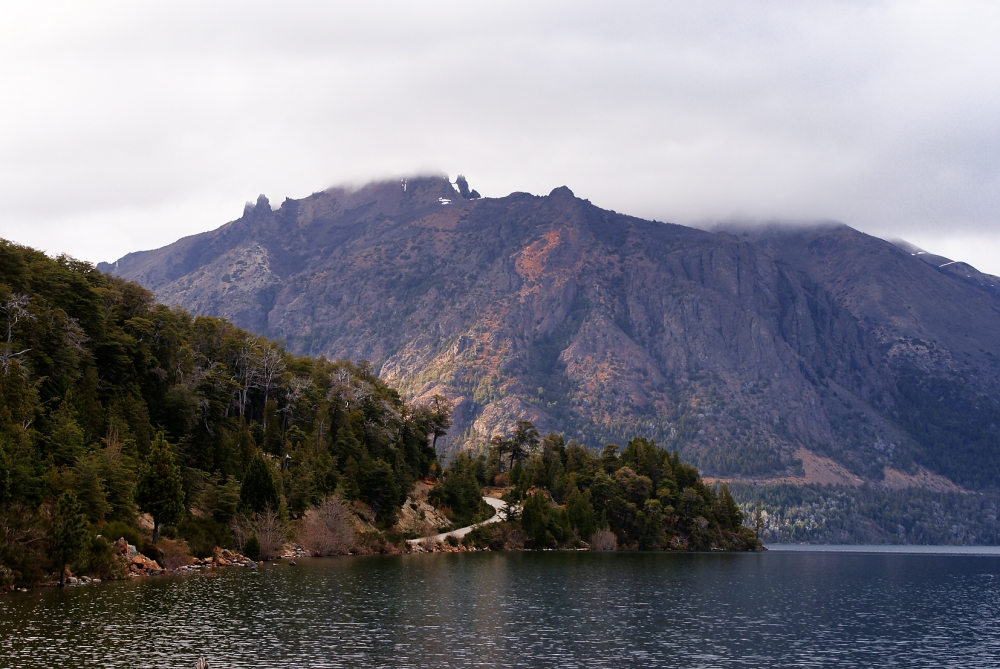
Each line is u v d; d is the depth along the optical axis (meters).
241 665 79.06
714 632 106.56
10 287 157.38
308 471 186.25
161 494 135.50
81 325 170.75
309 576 137.75
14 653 78.94
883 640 106.44
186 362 192.75
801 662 91.31
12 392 130.75
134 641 84.88
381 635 93.94
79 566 116.31
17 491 112.62
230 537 154.25
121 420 154.62
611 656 89.56
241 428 184.00
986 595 169.50
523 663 84.81
